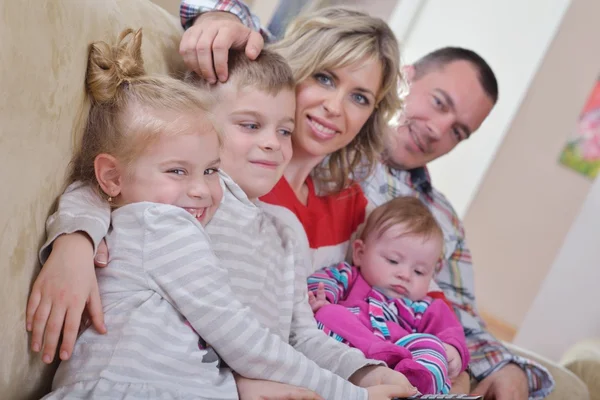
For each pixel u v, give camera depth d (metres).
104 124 1.03
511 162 4.54
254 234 1.23
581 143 4.51
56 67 0.89
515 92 4.09
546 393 1.85
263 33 1.62
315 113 1.48
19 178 0.83
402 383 1.22
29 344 0.89
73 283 0.91
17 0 0.78
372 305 1.54
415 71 2.16
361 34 1.51
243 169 1.28
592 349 2.39
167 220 1.02
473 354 1.85
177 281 1.01
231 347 1.03
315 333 1.30
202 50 1.27
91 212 0.99
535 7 3.99
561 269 3.63
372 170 1.77
